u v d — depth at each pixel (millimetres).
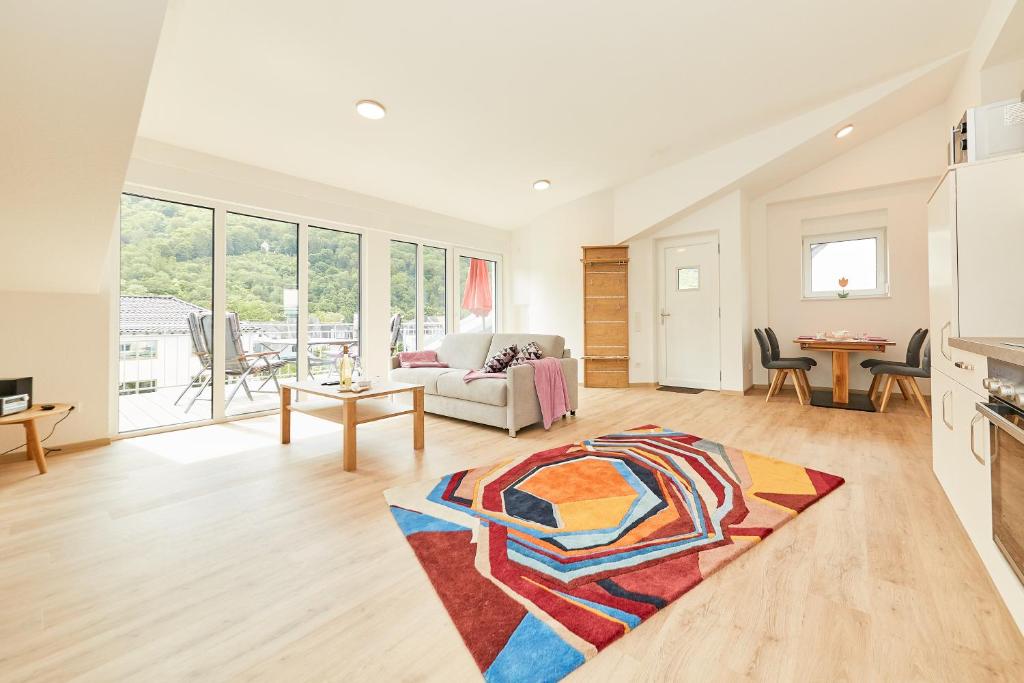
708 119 3926
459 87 3014
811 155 4703
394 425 3855
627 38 2643
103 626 1272
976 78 3182
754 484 2332
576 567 1557
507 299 6977
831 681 1052
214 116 3188
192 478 2523
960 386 1823
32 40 1622
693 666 1104
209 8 2168
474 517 1974
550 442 3264
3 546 1743
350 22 2328
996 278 1797
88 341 3146
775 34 2746
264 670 1105
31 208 2340
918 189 4801
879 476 2453
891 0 2580
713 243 5590
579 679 1063
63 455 2961
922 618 1271
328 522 1951
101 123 2014
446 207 5652
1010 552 1271
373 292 5051
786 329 5594
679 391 5617
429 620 1295
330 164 4105
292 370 4445
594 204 6102
